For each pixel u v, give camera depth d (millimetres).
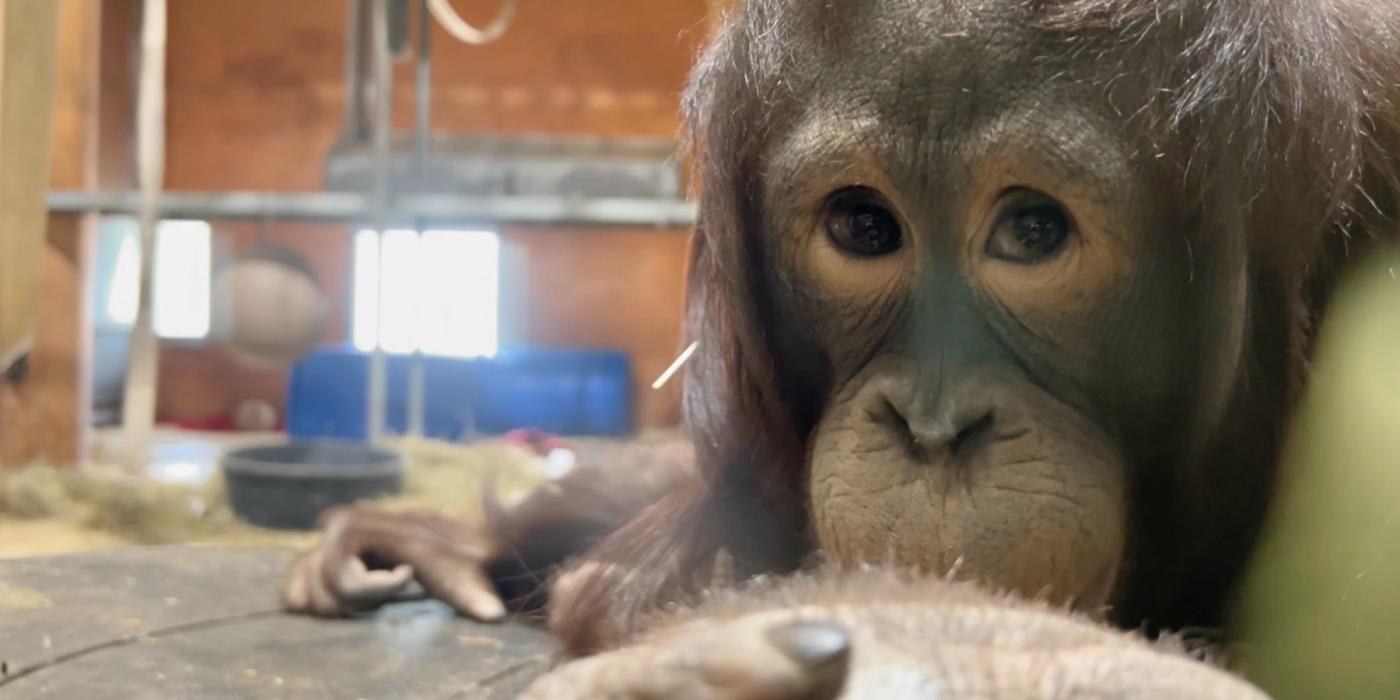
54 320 1830
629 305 2959
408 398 2594
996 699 259
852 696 257
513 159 2207
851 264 466
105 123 2717
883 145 435
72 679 656
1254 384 493
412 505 1457
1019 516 425
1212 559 527
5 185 848
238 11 3125
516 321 2955
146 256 1613
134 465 1659
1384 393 497
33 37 844
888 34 435
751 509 613
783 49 460
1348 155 463
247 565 980
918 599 308
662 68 3062
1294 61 448
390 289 2559
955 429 432
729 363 575
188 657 710
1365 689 494
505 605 871
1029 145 420
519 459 1858
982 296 450
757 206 496
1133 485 490
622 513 875
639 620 595
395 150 2289
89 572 936
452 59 3061
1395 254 506
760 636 222
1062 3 417
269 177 3152
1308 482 500
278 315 2074
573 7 3047
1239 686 280
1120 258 435
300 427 2672
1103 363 456
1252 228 462
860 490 437
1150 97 421
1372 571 491
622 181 2139
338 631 788
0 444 1799
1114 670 271
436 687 662
